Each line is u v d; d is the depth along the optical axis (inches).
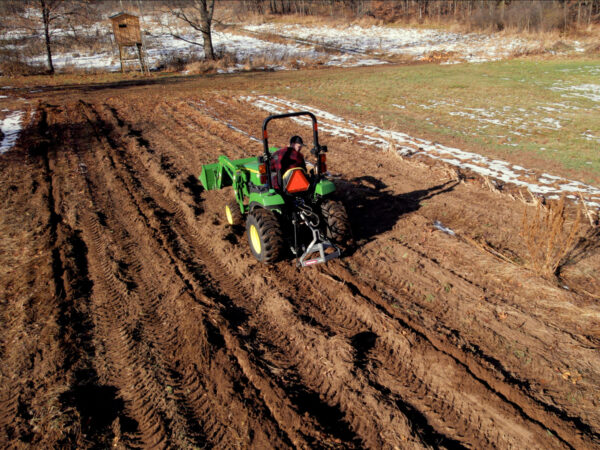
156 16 2085.4
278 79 918.4
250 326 189.9
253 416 144.9
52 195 342.0
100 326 192.7
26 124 554.6
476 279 218.1
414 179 350.6
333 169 379.9
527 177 341.1
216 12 2269.9
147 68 1082.7
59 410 147.3
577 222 207.8
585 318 187.0
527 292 205.9
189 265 240.5
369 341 179.0
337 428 141.7
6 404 152.7
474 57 1171.9
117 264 240.1
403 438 136.7
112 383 162.1
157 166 391.5
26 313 200.8
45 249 259.3
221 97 717.9
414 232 266.5
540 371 161.3
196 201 325.1
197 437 138.6
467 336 179.9
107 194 340.2
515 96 653.9
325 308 201.2
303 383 159.6
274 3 2310.5
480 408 147.1
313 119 220.5
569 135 448.5
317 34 1745.8
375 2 2197.3
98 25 1830.7
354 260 239.0
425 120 537.0
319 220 233.9
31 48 1403.8
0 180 370.6
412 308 197.6
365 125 523.5
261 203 217.2
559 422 140.0
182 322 192.5
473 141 443.8
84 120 573.9
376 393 152.7
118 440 138.5
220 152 430.6
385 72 986.1
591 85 717.9
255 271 230.2
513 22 1518.2
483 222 273.9
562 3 1561.3
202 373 164.6
